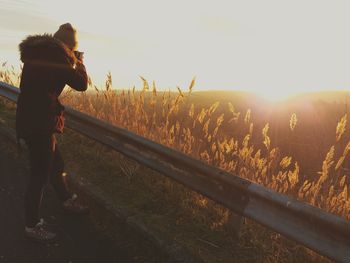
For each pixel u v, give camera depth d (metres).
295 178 4.70
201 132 6.83
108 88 6.96
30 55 3.88
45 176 4.04
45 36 3.91
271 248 3.78
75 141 6.45
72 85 4.02
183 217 4.25
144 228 4.00
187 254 3.64
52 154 4.05
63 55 3.89
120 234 4.16
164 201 4.57
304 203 3.13
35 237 3.91
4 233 4.03
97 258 3.75
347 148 4.66
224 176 3.75
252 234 3.96
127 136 4.95
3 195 4.86
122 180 5.10
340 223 2.84
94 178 5.12
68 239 4.03
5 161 5.95
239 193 3.66
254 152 8.81
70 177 5.12
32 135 3.88
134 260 3.78
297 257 3.69
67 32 4.14
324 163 4.59
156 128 6.25
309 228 3.07
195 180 4.09
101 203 4.55
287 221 3.23
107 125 5.36
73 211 4.50
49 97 3.92
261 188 3.45
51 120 3.93
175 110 6.26
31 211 3.93
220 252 3.69
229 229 3.97
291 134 9.66
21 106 3.95
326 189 4.88
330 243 2.93
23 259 3.64
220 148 5.31
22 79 3.95
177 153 4.29
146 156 4.76
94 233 4.19
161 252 3.77
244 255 3.67
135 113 6.62
